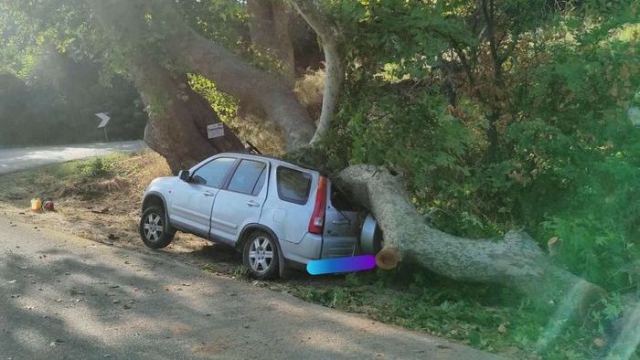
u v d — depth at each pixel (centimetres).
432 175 927
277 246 846
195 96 1357
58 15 1258
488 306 782
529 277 709
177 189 982
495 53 999
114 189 1733
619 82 835
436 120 943
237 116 1521
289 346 589
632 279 694
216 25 1348
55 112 3991
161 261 911
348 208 894
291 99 1207
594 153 824
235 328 635
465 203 910
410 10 987
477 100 1003
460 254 747
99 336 593
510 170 895
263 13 1686
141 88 1251
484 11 996
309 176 869
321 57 2342
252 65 1352
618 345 613
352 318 695
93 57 1353
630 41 841
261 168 904
